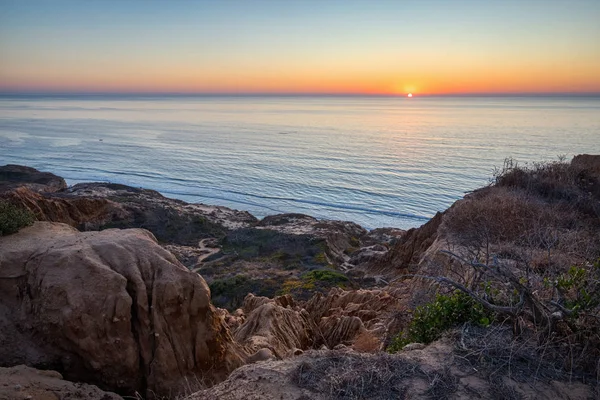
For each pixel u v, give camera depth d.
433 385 4.89
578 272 6.31
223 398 5.02
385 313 13.49
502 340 5.67
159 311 7.94
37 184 66.50
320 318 16.73
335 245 45.19
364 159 116.94
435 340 6.54
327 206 73.44
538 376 5.10
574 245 9.91
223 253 44.28
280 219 56.44
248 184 91.81
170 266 8.34
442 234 16.44
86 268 7.74
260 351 9.27
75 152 140.38
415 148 135.62
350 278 30.64
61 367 7.38
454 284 6.20
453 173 92.69
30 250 8.12
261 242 46.41
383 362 5.35
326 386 4.99
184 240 49.12
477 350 5.48
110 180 97.31
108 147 152.12
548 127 194.00
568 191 17.62
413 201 73.62
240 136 185.50
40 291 7.58
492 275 6.96
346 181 90.25
